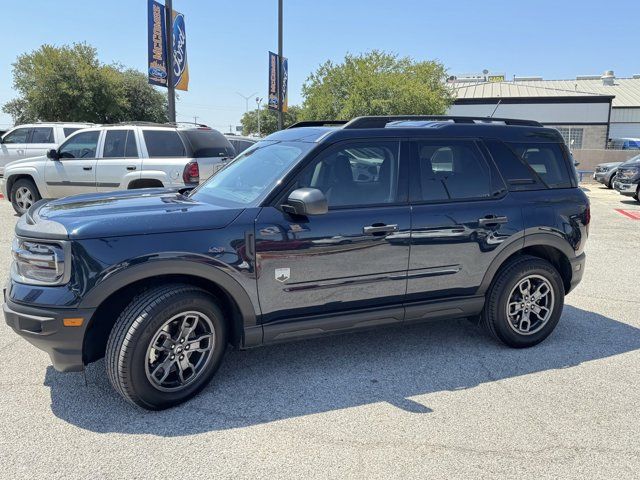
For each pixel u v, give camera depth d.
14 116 37.66
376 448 3.13
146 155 9.70
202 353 3.68
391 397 3.75
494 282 4.50
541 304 4.70
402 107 29.05
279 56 19.16
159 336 3.44
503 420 3.45
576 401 3.71
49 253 3.27
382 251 3.99
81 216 3.47
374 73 30.61
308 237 3.75
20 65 33.66
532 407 3.62
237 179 4.25
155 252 3.35
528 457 3.05
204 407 3.59
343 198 3.94
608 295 6.38
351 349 4.60
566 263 4.79
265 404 3.64
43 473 2.86
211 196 4.18
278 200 3.74
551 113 38.62
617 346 4.74
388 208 4.03
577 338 4.93
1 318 5.24
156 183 9.60
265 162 4.21
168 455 3.04
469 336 4.93
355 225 3.89
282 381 3.98
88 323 3.28
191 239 3.46
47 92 32.88
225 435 3.25
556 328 5.19
